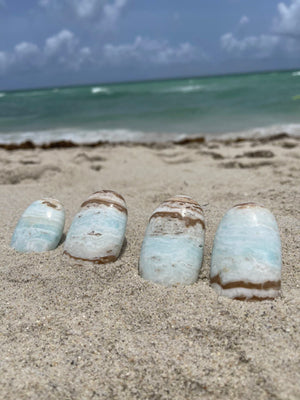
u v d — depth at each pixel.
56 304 0.21
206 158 0.61
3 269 0.25
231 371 0.16
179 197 0.25
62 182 0.49
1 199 0.41
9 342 0.19
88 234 0.25
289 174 0.47
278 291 0.20
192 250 0.23
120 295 0.22
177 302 0.20
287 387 0.15
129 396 0.16
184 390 0.16
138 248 0.27
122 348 0.18
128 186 0.47
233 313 0.19
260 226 0.22
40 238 0.27
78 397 0.16
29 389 0.16
